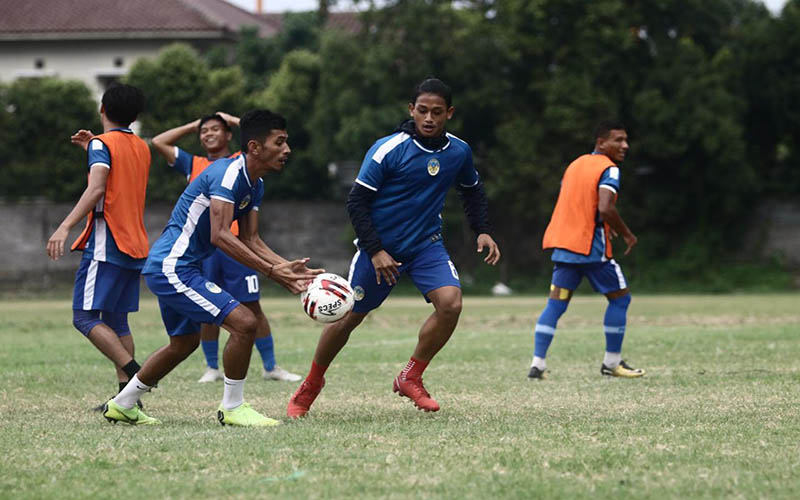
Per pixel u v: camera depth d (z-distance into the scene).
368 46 106.69
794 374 26.11
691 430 16.89
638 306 68.06
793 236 107.12
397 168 19.52
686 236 108.94
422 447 15.26
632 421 18.36
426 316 59.16
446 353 34.22
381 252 19.38
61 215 108.56
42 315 64.44
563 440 15.81
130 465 14.02
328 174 112.19
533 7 101.81
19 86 110.88
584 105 99.75
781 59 105.44
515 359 32.41
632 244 28.42
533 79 105.69
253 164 18.45
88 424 19.05
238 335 18.36
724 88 104.12
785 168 109.44
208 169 18.58
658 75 101.94
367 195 19.56
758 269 105.62
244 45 125.31
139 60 111.75
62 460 14.39
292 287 18.38
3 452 15.12
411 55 104.12
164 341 40.31
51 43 131.00
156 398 23.86
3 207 107.94
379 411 20.84
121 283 22.47
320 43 118.19
